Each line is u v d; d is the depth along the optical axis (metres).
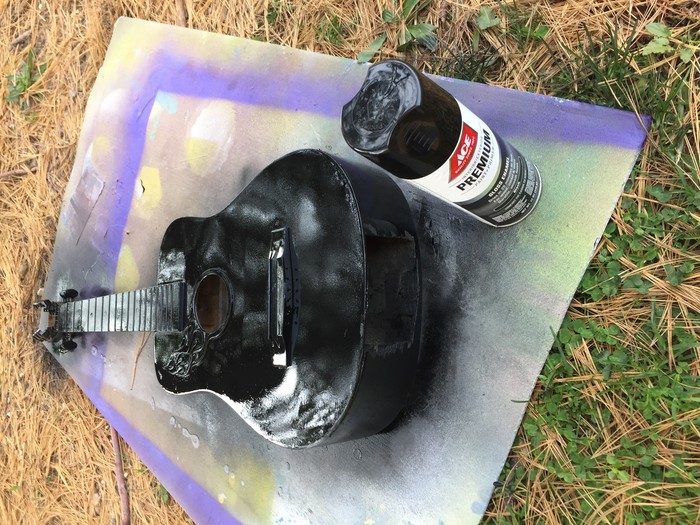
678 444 0.50
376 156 0.44
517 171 0.51
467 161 0.46
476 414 0.58
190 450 0.82
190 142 0.85
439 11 0.66
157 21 0.92
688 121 0.52
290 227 0.58
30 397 1.02
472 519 0.57
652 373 0.51
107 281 0.94
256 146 0.78
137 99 0.92
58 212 1.02
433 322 0.61
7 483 1.02
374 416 0.58
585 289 0.55
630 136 0.54
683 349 0.50
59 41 1.03
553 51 0.59
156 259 0.88
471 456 0.58
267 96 0.78
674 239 0.52
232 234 0.64
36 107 1.05
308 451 0.70
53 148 1.03
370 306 0.52
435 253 0.61
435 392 0.60
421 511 0.61
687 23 0.54
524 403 0.56
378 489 0.64
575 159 0.56
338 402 0.53
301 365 0.55
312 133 0.73
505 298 0.58
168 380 0.71
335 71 0.73
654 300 0.52
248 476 0.76
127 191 0.92
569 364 0.54
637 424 0.51
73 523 0.95
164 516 0.85
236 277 0.64
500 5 0.62
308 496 0.70
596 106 0.56
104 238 0.94
